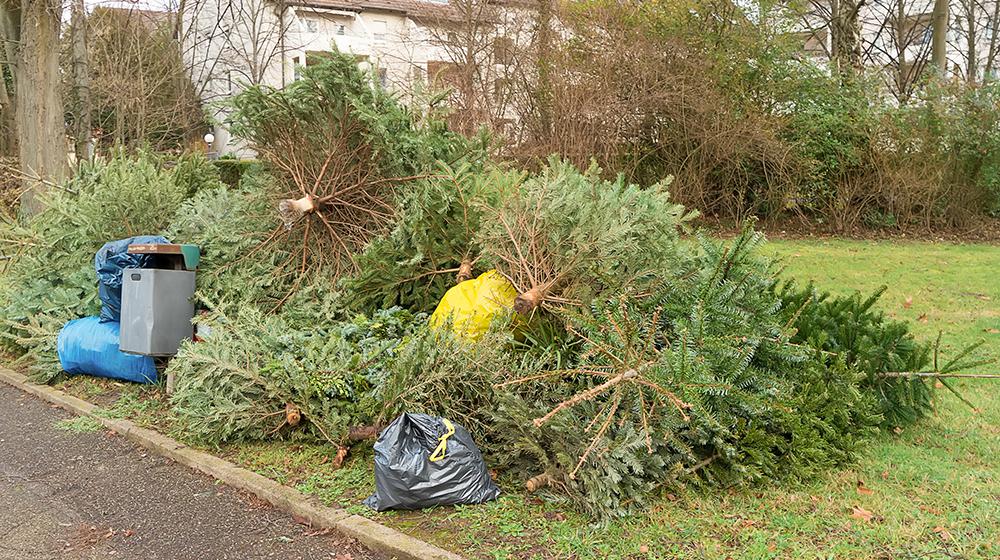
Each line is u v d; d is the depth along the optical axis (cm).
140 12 2086
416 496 427
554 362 513
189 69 2680
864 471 479
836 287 1120
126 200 802
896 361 549
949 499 438
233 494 479
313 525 434
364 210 695
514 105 1520
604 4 1549
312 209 682
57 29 1368
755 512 425
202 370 545
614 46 1513
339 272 695
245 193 767
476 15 1620
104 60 2012
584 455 404
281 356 551
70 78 1803
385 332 588
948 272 1243
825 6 2430
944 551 378
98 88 1978
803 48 1880
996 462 498
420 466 427
